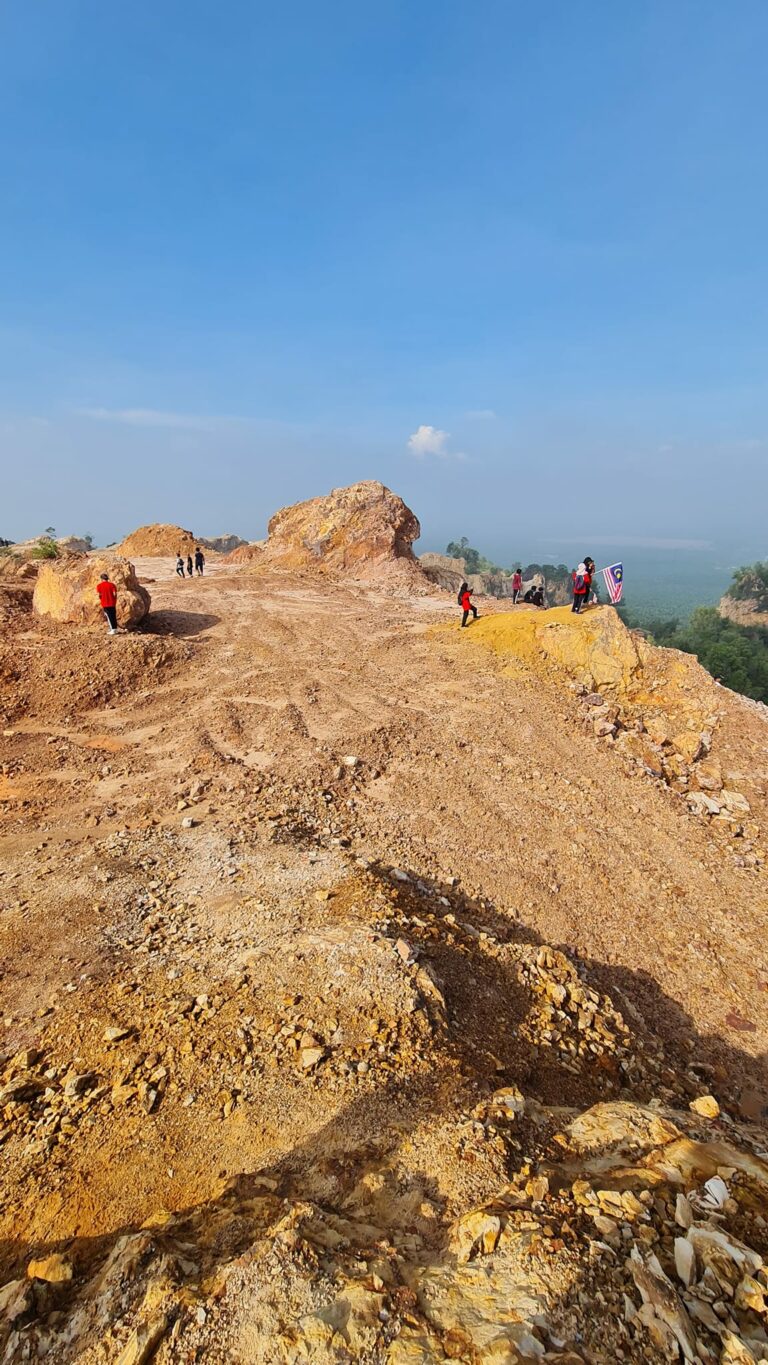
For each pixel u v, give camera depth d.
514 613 17.44
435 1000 5.20
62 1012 5.18
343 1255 2.96
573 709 13.59
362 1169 3.67
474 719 12.76
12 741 11.04
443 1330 2.57
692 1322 2.77
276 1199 3.41
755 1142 5.01
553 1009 6.10
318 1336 2.51
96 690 12.75
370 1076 4.33
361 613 19.45
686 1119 5.00
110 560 15.72
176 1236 3.25
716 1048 7.46
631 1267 2.96
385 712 12.71
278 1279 2.76
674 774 12.69
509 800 10.65
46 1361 2.61
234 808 9.23
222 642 15.94
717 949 8.77
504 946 6.85
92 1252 3.28
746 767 12.98
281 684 13.69
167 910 6.70
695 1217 3.43
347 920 6.25
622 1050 6.04
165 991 5.34
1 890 7.05
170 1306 2.70
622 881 9.50
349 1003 5.00
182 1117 4.07
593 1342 2.57
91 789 9.77
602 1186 3.61
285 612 19.14
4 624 14.88
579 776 11.57
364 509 26.53
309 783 10.22
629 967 8.23
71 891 6.97
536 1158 3.87
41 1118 4.16
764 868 10.44
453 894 8.41
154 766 10.50
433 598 22.50
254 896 6.80
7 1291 2.94
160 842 8.16
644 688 14.48
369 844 8.98
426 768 11.13
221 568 28.28
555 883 9.16
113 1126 4.03
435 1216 3.34
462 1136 3.88
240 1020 4.87
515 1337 2.46
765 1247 3.35
